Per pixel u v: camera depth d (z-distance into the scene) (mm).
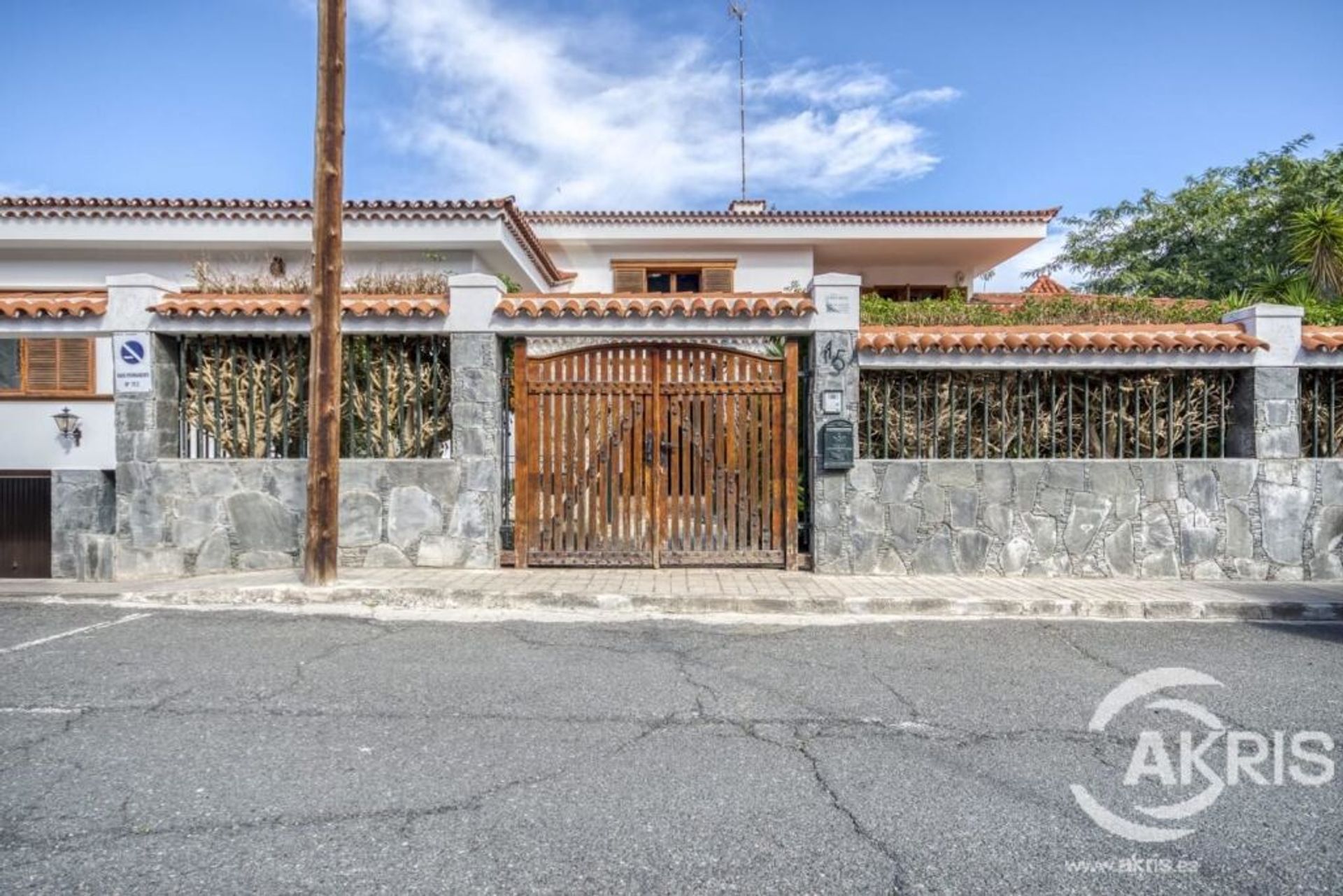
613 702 4375
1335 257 12305
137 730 3896
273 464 7875
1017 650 5512
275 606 6715
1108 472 7859
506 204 12359
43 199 12312
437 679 4742
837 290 7777
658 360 7922
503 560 7875
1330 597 6957
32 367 13102
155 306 7781
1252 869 2746
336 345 7051
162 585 7324
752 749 3740
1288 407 7840
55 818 3010
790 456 7918
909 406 8102
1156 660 5293
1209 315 12852
